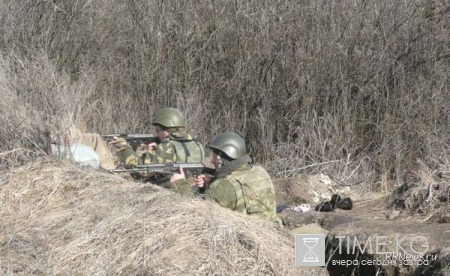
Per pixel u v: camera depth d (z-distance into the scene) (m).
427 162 14.33
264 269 7.77
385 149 15.07
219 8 16.69
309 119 15.55
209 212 8.40
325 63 15.80
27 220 8.56
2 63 11.91
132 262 7.62
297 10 16.20
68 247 7.87
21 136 9.86
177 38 16.69
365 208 12.01
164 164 9.68
